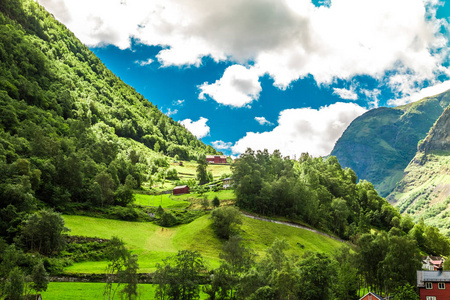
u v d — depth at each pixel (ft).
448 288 331.98
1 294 261.03
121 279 301.63
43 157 643.45
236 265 390.21
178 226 624.59
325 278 336.90
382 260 403.75
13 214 445.37
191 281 329.72
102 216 586.86
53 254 420.36
